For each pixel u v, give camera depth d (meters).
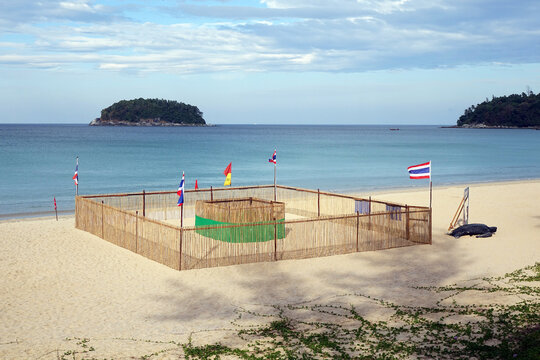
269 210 27.47
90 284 20.81
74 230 29.53
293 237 24.73
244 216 26.72
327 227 25.38
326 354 14.55
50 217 36.53
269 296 19.84
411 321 17.16
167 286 20.70
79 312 18.00
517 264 24.08
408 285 21.20
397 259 24.97
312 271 22.92
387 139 186.88
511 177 67.94
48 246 26.06
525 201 42.94
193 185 56.97
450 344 15.07
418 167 28.27
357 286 21.09
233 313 18.11
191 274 22.06
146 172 68.56
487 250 26.64
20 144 122.50
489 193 48.00
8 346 15.03
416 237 27.88
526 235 30.00
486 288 20.47
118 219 26.20
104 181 59.06
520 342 14.87
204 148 120.94
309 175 67.75
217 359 14.35
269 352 14.81
